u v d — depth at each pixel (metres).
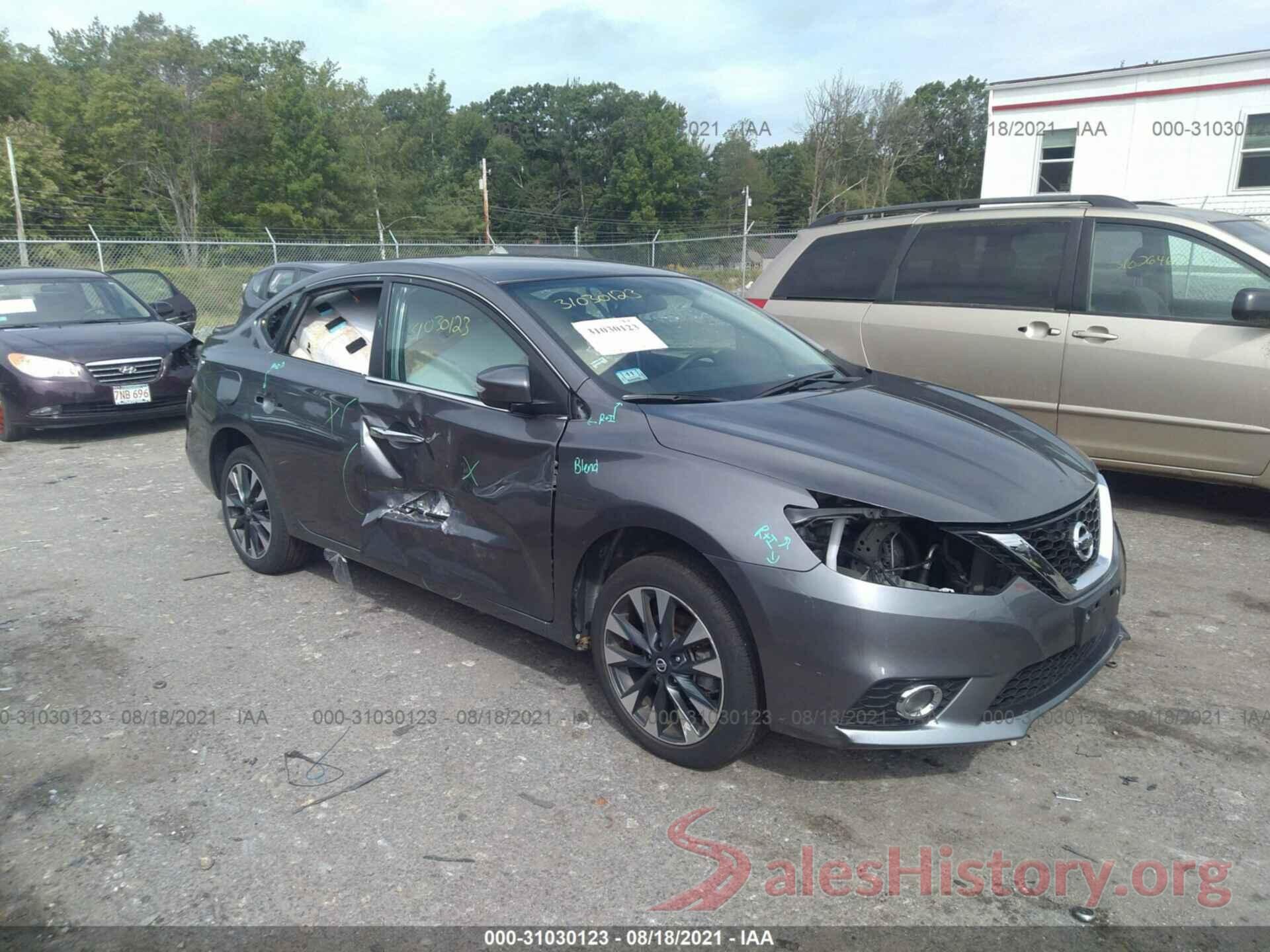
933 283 6.36
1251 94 17.59
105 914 2.60
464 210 65.69
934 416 3.60
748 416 3.35
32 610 4.70
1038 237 5.98
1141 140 18.95
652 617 3.22
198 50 50.31
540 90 77.44
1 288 9.74
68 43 58.53
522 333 3.67
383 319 4.24
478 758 3.32
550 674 3.94
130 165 49.00
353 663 4.05
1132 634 4.21
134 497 6.80
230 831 2.95
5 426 8.85
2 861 2.83
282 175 51.03
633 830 2.92
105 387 8.81
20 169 41.59
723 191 55.47
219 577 5.09
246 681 3.91
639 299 4.13
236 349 5.07
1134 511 5.97
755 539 2.87
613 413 3.36
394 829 2.94
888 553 2.88
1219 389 5.30
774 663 2.87
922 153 59.16
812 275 6.98
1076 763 3.25
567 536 3.37
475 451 3.67
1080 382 5.76
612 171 61.12
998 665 2.82
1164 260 5.53
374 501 4.16
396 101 77.75
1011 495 2.99
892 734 2.81
